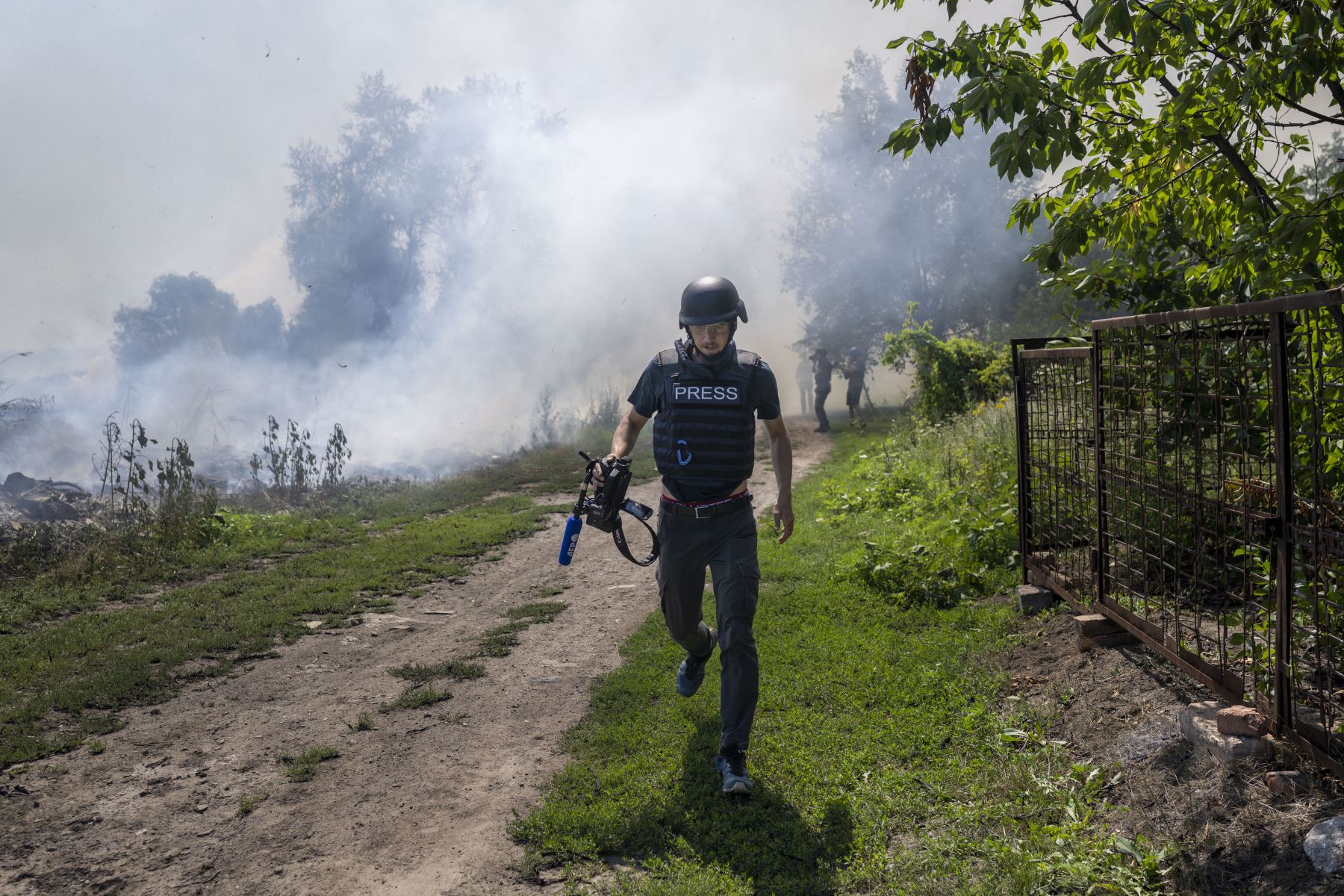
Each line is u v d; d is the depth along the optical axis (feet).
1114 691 11.46
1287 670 8.65
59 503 30.22
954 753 10.95
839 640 15.39
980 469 25.67
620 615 19.58
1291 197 12.25
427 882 9.07
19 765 12.09
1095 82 12.11
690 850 9.32
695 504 11.31
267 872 9.36
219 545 27.58
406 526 32.22
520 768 11.78
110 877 9.32
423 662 16.72
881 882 8.55
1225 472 11.51
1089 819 9.16
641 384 11.78
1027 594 15.65
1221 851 8.02
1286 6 10.71
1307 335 10.84
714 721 12.51
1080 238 14.32
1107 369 13.43
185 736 13.16
